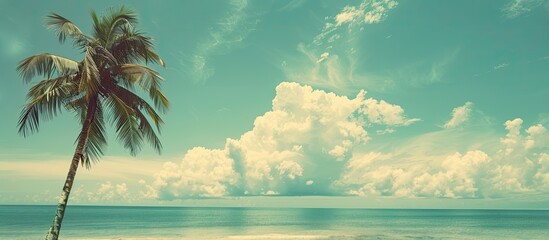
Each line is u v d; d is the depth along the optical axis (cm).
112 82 1500
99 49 1413
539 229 7012
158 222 10038
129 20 1556
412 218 13612
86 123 1412
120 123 1538
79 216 14538
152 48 1603
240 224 9050
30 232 5919
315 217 14775
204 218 12950
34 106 1397
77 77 1433
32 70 1328
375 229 6731
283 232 5812
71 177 1338
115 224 8988
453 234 5472
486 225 8612
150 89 1539
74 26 1406
